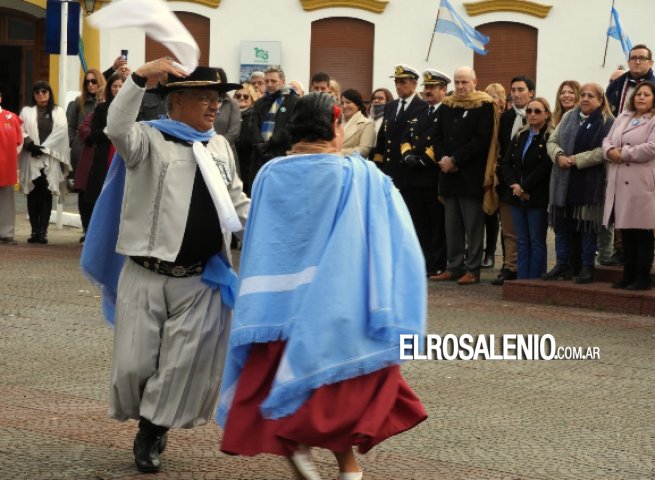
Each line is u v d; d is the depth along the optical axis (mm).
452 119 12383
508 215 12352
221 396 4934
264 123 13430
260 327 4750
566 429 6492
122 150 5379
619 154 10516
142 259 5469
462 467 5703
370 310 4695
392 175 12992
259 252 4805
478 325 9766
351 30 24672
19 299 10547
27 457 5676
